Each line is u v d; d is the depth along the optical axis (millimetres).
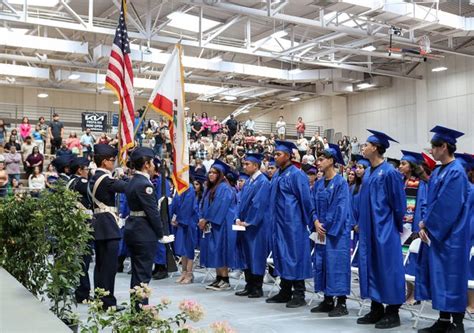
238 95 28109
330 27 16641
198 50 24188
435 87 25188
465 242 4836
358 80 26422
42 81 24812
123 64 7000
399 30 16906
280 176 6633
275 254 6520
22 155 16219
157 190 8180
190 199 8188
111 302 5777
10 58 20016
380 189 5438
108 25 20250
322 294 7250
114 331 2820
